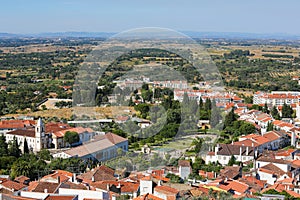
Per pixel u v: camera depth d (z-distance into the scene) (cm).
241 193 8744
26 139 15900
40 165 11206
